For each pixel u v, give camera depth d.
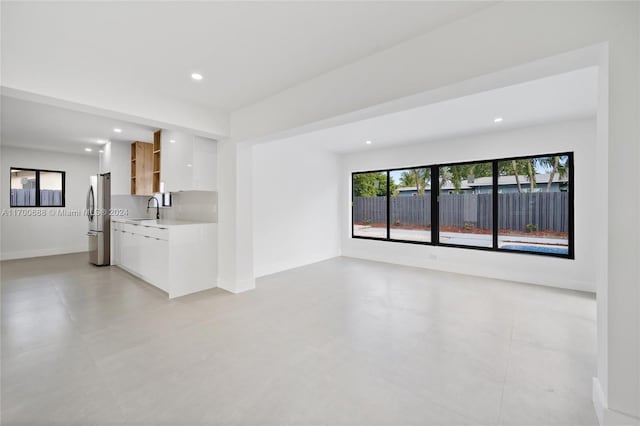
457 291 3.97
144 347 2.39
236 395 1.79
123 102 2.81
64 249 6.79
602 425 1.50
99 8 1.80
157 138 4.85
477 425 1.56
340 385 1.90
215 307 3.34
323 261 6.12
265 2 1.75
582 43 1.52
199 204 4.59
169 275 3.67
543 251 4.41
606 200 1.48
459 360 2.20
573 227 4.09
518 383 1.92
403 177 5.99
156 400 1.74
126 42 2.20
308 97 2.88
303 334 2.65
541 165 4.43
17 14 1.85
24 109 3.62
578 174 4.01
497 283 4.37
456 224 5.27
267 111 3.32
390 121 4.07
